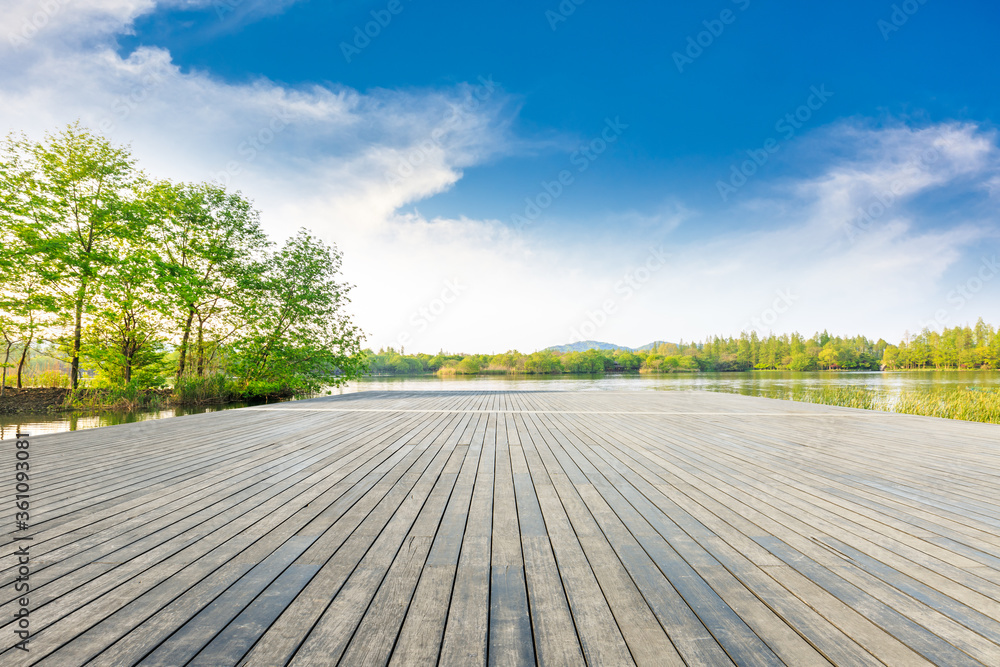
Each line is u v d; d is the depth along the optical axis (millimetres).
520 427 4906
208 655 1007
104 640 1055
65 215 9555
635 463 3139
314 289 11352
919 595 1307
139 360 10477
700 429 4766
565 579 1404
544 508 2141
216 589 1324
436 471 2900
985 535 1795
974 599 1282
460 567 1491
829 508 2143
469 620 1168
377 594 1305
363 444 3887
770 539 1749
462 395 9617
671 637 1091
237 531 1821
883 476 2771
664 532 1824
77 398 8891
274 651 1026
